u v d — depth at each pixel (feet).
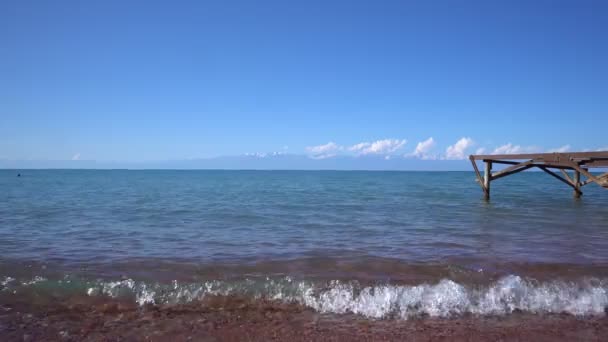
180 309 19.77
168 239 38.01
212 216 56.59
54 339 16.49
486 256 30.55
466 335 17.35
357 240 37.88
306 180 251.19
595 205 70.23
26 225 46.47
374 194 107.04
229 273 25.38
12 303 20.06
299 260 29.12
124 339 16.60
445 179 266.16
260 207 70.38
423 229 44.83
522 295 21.49
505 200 81.82
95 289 21.89
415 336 17.22
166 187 148.66
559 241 37.11
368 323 18.47
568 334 17.47
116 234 40.63
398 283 23.38
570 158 53.78
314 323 18.40
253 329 17.71
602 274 25.20
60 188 133.18
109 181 209.87
